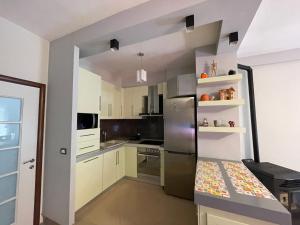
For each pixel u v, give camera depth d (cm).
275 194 166
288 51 225
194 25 144
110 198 252
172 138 262
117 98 351
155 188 286
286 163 230
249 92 237
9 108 164
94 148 250
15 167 169
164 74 336
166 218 203
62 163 186
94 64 297
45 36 194
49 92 201
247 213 96
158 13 133
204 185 124
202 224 110
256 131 230
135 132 384
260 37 195
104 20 162
